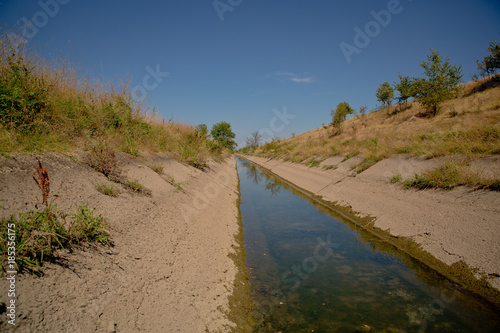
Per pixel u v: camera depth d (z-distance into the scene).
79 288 2.13
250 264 5.05
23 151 3.50
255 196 12.09
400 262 4.71
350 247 5.61
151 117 9.07
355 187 9.23
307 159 18.45
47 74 4.90
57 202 3.01
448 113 17.44
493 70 18.94
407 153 9.30
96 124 5.66
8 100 3.82
